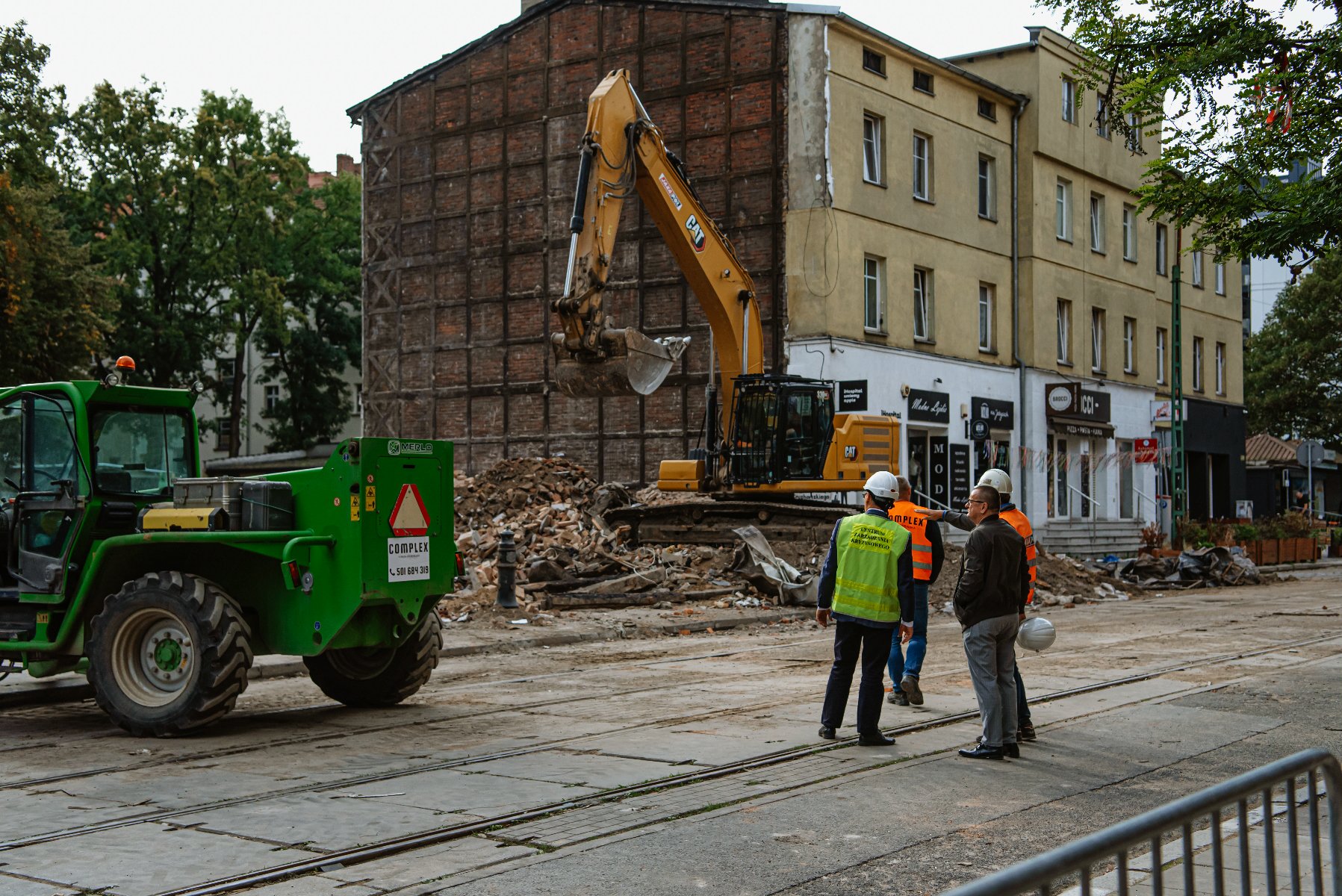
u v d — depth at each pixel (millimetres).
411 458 10109
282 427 54344
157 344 46781
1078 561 30953
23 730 9992
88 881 5766
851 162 30953
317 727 9953
